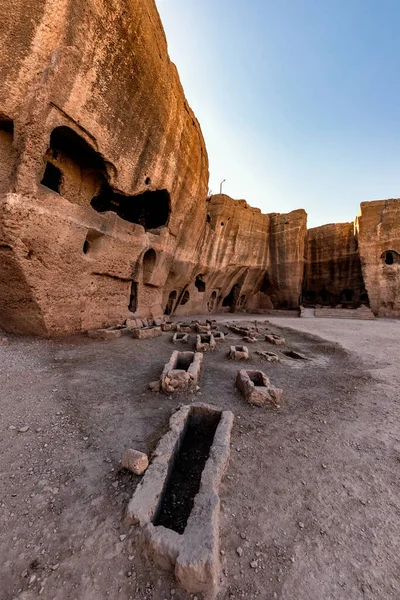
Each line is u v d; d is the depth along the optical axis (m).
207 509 2.21
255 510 2.45
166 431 3.69
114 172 10.38
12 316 8.71
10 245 7.18
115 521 2.24
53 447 3.24
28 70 7.29
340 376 6.50
